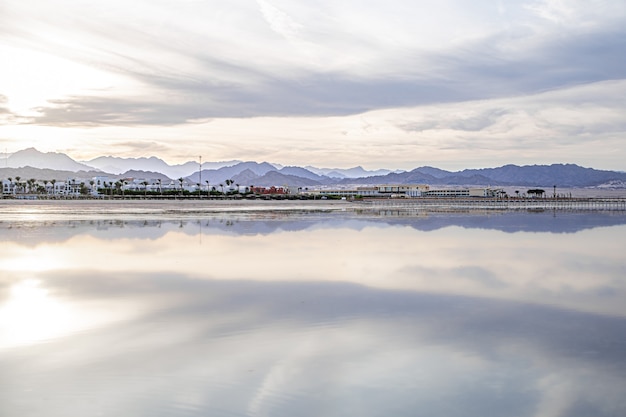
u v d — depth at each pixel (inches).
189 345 490.6
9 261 1062.4
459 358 455.2
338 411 351.9
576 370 426.6
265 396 375.9
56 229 1860.2
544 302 684.7
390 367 433.4
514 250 1274.6
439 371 423.8
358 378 408.5
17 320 585.6
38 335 525.7
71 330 544.4
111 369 426.9
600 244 1432.1
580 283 826.8
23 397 373.4
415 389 389.1
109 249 1268.5
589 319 594.2
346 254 1175.6
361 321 581.3
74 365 436.1
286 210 3607.3
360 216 2847.0
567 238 1610.5
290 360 449.1
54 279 851.4
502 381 404.5
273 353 468.1
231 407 357.4
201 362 442.9
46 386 391.9
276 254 1175.0
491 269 964.0
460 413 349.7
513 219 2642.7
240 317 599.2
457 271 938.7
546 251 1259.2
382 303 674.2
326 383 398.0
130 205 4559.5
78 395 376.2
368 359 452.1
